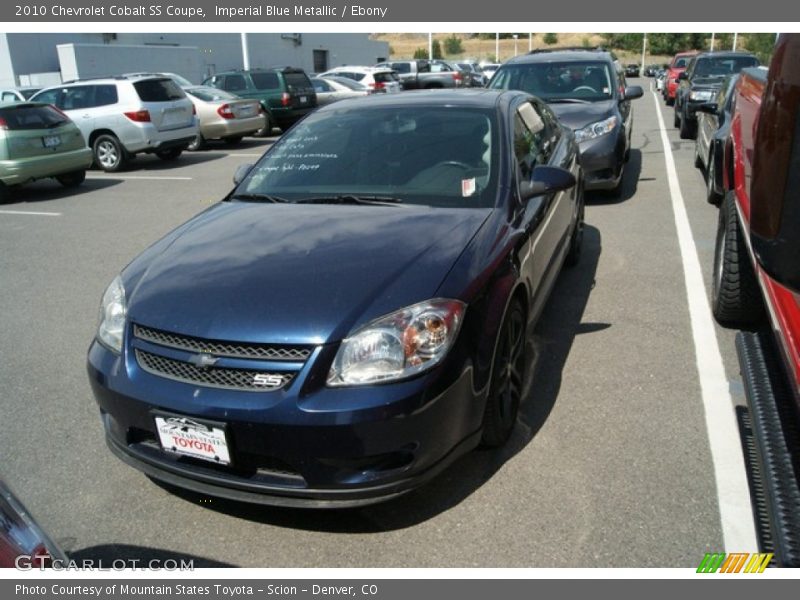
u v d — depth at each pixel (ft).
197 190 34.12
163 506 9.69
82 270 21.30
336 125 13.88
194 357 8.54
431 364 8.38
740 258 13.46
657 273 18.15
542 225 12.57
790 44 7.69
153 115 41.04
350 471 8.27
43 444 11.34
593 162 24.99
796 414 7.75
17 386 13.55
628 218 23.94
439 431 8.48
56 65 86.53
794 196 7.56
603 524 8.87
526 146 13.65
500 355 9.73
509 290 9.92
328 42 125.59
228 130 49.16
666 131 48.39
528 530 8.85
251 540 8.97
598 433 10.83
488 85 29.48
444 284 8.98
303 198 12.25
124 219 28.07
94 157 41.55
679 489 9.45
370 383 8.13
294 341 8.25
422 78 83.82
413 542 8.78
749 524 8.75
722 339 14.03
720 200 24.72
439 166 12.21
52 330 16.51
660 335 14.30
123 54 83.05
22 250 23.76
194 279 9.48
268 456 8.30
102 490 10.07
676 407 11.50
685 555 8.33
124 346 9.14
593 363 13.16
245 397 8.21
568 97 27.43
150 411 8.64
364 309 8.51
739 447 10.32
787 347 7.01
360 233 10.37
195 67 93.56
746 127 12.96
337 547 8.78
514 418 10.75
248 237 10.64
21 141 32.40
